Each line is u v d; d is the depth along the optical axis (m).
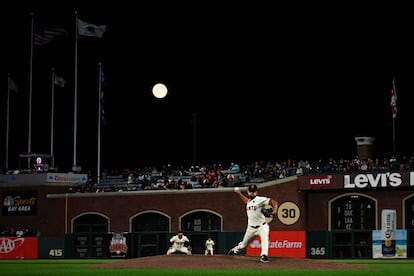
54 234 64.94
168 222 60.41
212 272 20.52
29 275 20.61
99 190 64.69
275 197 55.91
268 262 23.69
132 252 57.91
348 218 54.03
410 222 51.84
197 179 64.00
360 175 52.44
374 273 20.98
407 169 51.22
